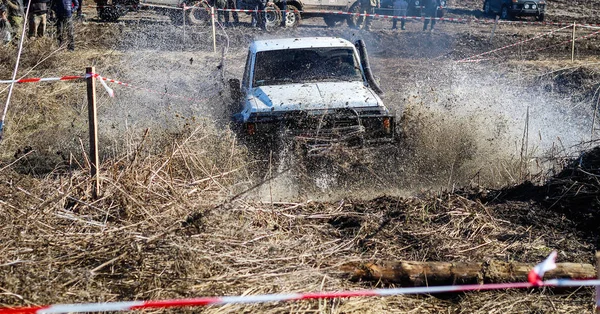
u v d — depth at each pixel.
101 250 5.59
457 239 6.41
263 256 5.78
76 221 6.14
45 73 14.25
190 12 24.59
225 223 6.19
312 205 7.41
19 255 5.38
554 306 5.18
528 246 6.25
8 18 17.11
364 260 5.80
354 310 5.00
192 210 6.35
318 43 10.70
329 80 10.16
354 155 8.75
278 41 10.93
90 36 21.08
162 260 5.46
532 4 28.80
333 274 5.55
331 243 6.27
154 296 4.97
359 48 10.84
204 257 5.46
